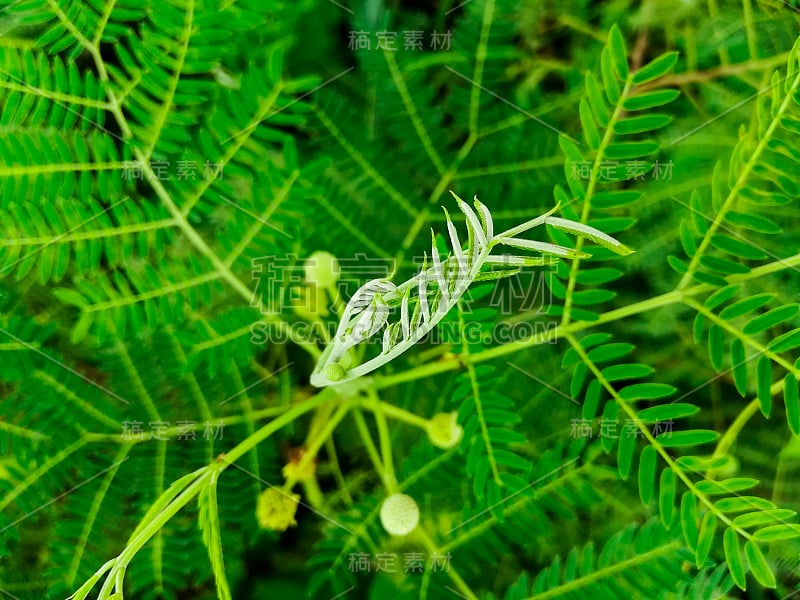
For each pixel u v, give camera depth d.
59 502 0.46
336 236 0.47
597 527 0.48
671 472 0.42
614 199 0.42
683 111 0.49
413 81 0.47
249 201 0.44
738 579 0.42
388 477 0.47
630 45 0.49
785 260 0.42
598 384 0.43
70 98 0.43
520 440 0.44
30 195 0.42
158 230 0.44
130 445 0.45
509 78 0.50
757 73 0.47
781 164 0.41
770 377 0.42
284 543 0.49
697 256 0.43
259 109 0.43
